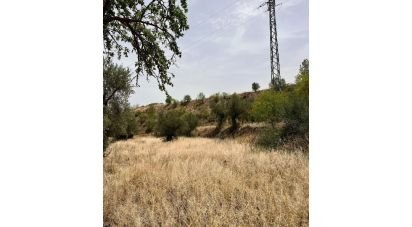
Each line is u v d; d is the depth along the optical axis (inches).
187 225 155.4
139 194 208.2
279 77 924.6
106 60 256.1
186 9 238.2
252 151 406.0
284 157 301.1
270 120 502.6
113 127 374.0
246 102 1186.6
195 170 261.3
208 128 1279.5
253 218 160.1
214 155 385.1
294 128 414.0
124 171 274.1
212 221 155.8
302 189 191.5
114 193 201.2
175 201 188.2
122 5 222.5
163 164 323.9
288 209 166.7
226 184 213.8
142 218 164.4
